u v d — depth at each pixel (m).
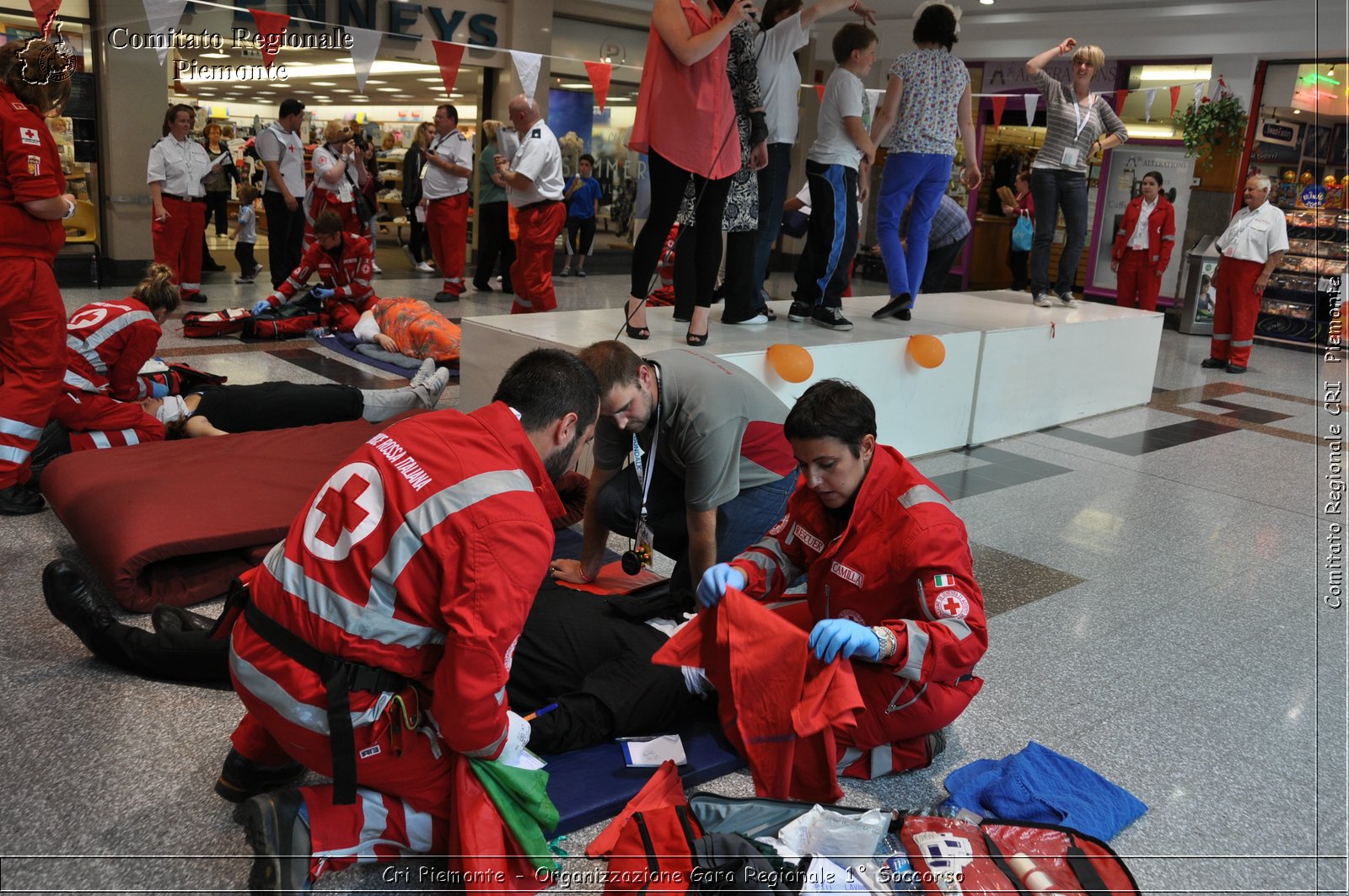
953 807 2.30
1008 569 3.93
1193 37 10.70
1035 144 13.54
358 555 1.81
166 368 4.58
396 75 11.54
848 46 4.86
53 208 3.53
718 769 2.41
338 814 1.91
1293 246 10.59
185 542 2.96
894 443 5.18
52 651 2.79
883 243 5.68
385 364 6.36
